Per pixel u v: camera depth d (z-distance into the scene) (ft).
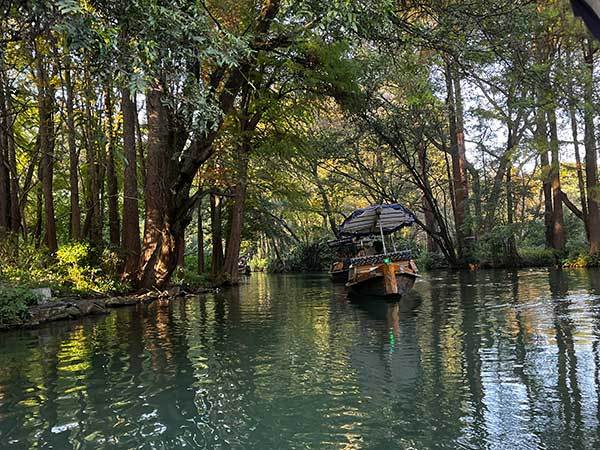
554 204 97.86
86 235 68.28
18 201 64.28
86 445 15.38
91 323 38.73
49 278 45.47
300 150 62.39
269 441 15.39
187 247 138.82
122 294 52.03
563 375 21.06
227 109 46.32
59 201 83.46
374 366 23.89
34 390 20.79
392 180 113.39
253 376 22.54
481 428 15.85
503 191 97.96
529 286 58.85
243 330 35.22
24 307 36.55
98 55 16.42
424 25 38.86
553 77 44.42
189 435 15.98
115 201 63.67
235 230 84.53
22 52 28.63
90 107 58.95
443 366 23.36
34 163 68.08
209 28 19.16
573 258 90.02
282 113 57.57
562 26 41.34
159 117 50.57
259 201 98.07
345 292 67.41
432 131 90.12
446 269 106.93
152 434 16.14
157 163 52.37
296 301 56.03
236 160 58.03
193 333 34.01
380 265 55.21
